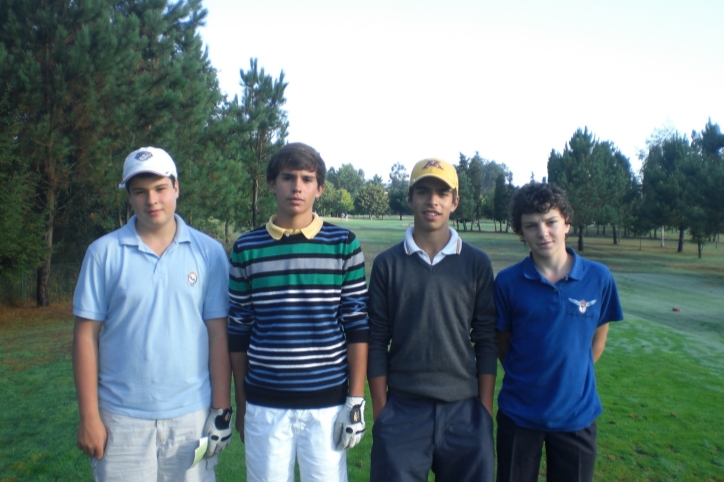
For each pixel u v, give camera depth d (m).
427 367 2.69
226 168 16.55
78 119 12.90
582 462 2.65
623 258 32.66
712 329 11.46
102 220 18.05
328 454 2.57
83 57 12.25
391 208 92.00
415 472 2.63
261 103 19.64
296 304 2.54
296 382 2.52
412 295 2.71
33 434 5.09
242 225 22.47
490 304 2.82
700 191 26.91
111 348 2.51
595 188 36.34
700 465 4.30
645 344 9.16
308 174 2.57
